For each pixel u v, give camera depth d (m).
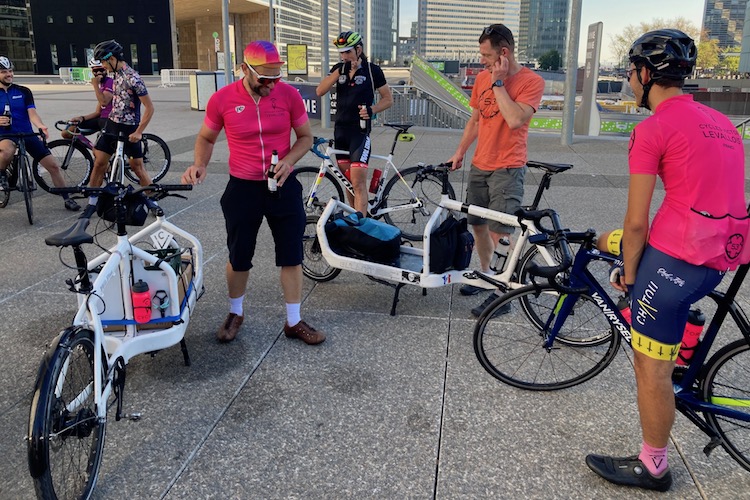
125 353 2.88
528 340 3.76
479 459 2.72
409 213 6.15
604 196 7.87
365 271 4.20
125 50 66.56
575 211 7.06
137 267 3.15
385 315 4.24
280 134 3.51
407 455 2.75
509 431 2.93
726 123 2.23
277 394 3.23
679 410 2.66
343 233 4.28
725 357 2.56
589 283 2.96
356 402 3.16
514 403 3.17
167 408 3.08
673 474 2.64
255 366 3.51
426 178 6.11
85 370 2.60
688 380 2.63
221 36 76.19
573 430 2.95
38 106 19.77
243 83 3.39
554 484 2.57
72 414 2.33
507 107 3.83
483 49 3.83
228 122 3.43
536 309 3.54
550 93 52.91
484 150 4.23
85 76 44.88
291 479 2.58
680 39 2.16
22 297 4.41
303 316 4.21
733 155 2.17
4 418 2.97
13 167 6.58
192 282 3.61
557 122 19.38
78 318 2.50
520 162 4.16
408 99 17.09
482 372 3.48
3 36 66.62
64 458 2.47
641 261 2.31
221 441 2.83
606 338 3.62
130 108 6.79
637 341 2.37
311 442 2.83
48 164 6.71
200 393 3.22
